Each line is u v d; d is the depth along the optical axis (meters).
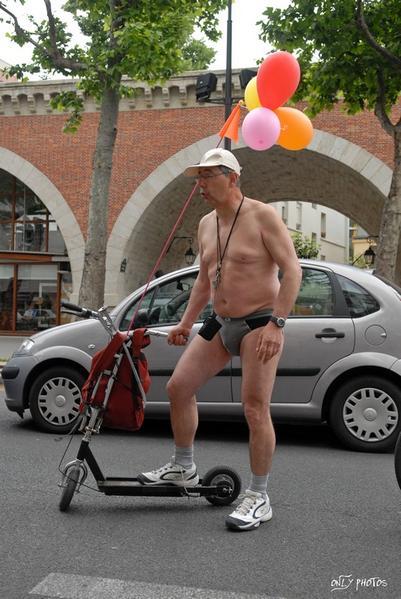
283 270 3.80
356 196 25.55
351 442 6.30
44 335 7.15
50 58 15.03
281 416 6.45
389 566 3.37
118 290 22.53
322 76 12.87
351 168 20.81
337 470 5.50
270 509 4.04
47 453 5.93
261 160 24.05
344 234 57.44
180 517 4.09
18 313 25.23
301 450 6.38
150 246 24.94
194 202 25.36
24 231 26.03
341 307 6.48
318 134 21.00
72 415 6.95
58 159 23.23
